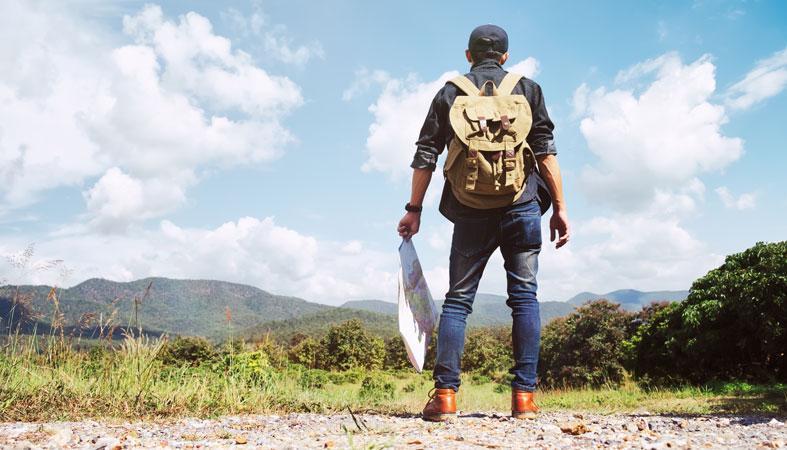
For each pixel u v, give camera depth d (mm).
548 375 33000
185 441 2354
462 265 3100
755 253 15125
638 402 10227
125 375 4539
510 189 2891
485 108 2900
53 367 4508
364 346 82750
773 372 14547
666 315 19453
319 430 2748
